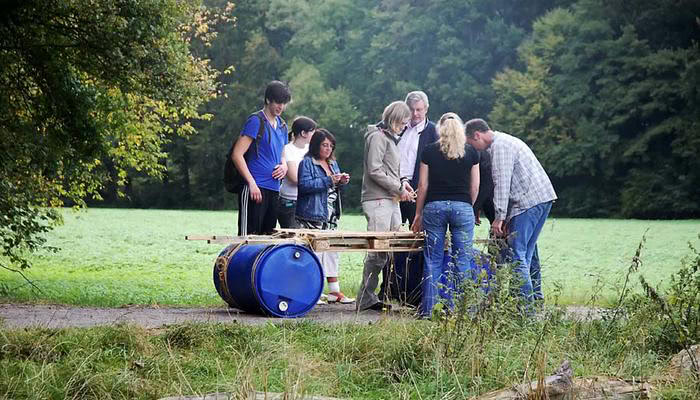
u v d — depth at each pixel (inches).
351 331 427.8
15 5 625.3
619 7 2992.1
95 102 661.3
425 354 364.8
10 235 677.9
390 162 572.7
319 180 594.9
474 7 3341.5
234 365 364.2
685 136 2795.3
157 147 906.1
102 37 636.7
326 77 3681.1
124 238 1648.6
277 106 595.8
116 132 730.8
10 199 662.5
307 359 372.2
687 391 306.3
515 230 537.0
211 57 3686.0
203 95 703.1
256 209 587.5
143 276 967.0
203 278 954.1
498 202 529.0
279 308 527.8
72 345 374.9
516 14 3366.1
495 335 384.5
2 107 655.8
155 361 359.6
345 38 3740.2
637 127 2977.4
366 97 3518.7
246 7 3767.2
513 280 426.9
